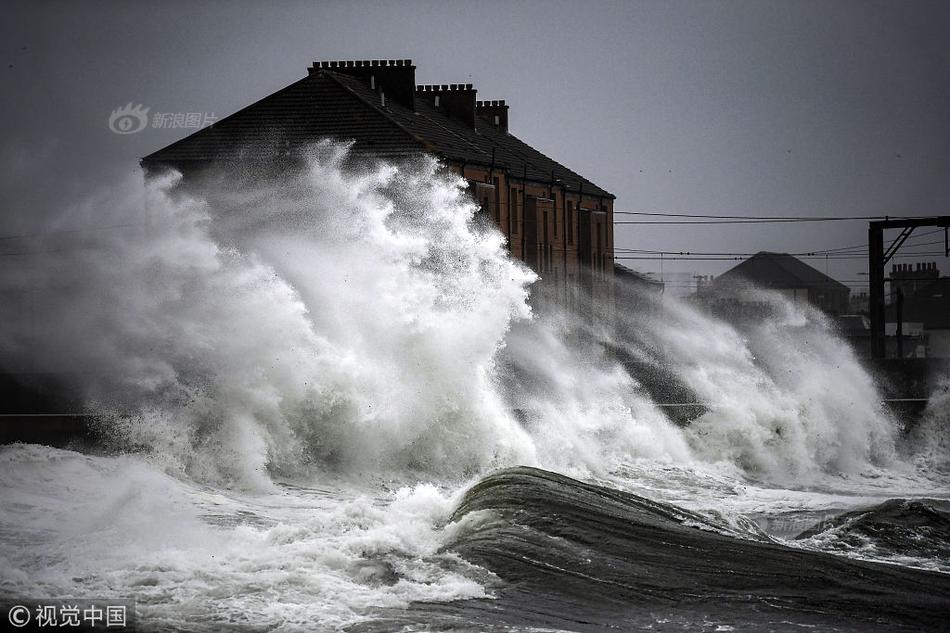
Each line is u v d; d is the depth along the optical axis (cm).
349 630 5184
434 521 7250
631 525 7050
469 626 5306
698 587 5997
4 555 5988
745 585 6050
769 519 9175
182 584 5641
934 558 7531
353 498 8794
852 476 14012
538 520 6975
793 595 5925
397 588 5791
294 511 7906
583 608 5641
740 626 5444
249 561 6047
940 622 5625
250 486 8906
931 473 14375
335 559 6175
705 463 13562
